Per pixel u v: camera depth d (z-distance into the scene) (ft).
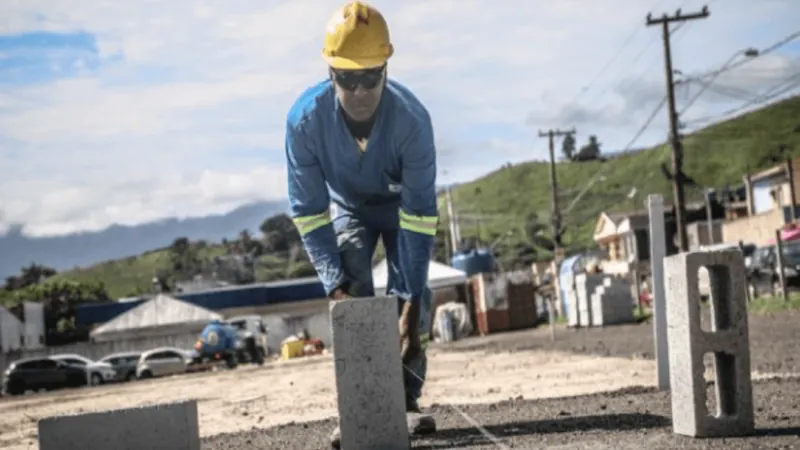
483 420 33.88
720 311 25.53
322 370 93.25
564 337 115.14
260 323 187.11
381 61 28.40
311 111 29.60
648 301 179.83
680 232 137.18
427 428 31.04
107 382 148.25
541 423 31.27
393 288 32.30
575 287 152.76
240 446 32.83
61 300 339.98
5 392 147.02
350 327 26.14
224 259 387.96
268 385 75.92
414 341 31.76
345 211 32.19
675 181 136.98
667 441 24.90
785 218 192.13
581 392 43.24
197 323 206.80
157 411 23.76
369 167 30.30
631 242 252.42
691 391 25.05
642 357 63.31
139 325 206.90
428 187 30.81
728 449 23.03
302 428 37.40
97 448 23.58
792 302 118.73
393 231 32.81
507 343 118.62
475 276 196.13
